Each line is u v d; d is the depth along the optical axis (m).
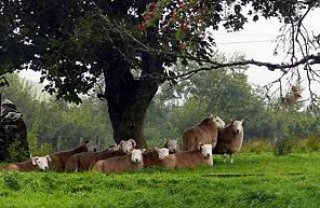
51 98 62.56
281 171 18.28
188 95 60.81
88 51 21.38
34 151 29.20
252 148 28.30
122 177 16.11
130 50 20.53
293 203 11.85
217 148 22.19
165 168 19.30
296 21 11.25
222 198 12.65
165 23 10.56
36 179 15.49
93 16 20.22
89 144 22.03
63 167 20.92
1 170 19.12
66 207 12.48
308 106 10.12
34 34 22.61
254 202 12.17
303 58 9.94
